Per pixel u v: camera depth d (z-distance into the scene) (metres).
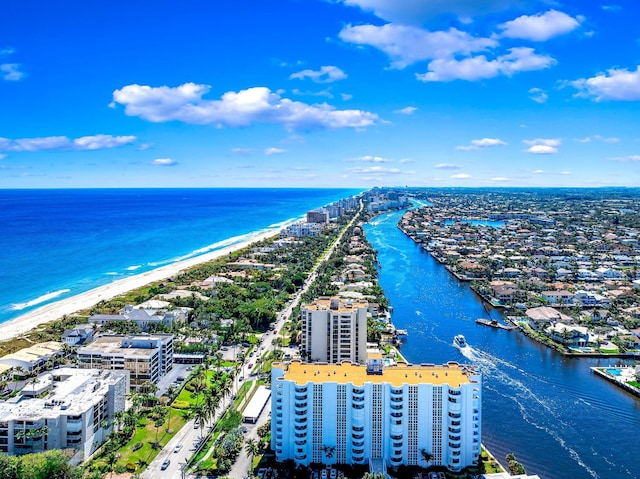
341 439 199.00
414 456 197.75
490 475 190.50
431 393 196.12
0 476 170.25
